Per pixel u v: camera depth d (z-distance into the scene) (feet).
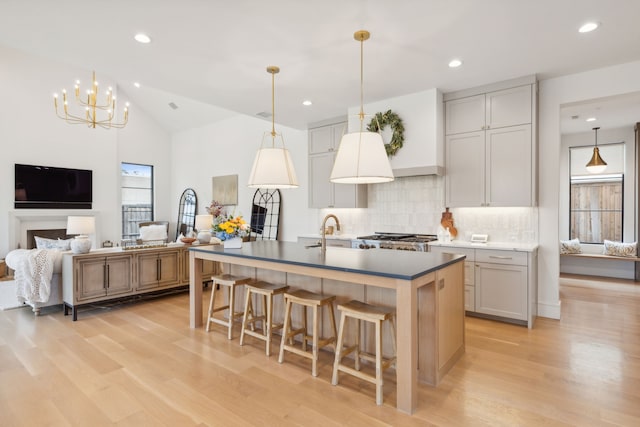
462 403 7.48
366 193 17.83
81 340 11.10
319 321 10.41
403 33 9.60
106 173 25.99
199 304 12.46
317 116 17.79
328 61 11.34
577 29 9.46
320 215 19.99
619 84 11.85
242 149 25.21
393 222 17.03
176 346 10.62
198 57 11.00
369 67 11.84
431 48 10.50
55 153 23.67
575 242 22.13
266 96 14.75
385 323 9.14
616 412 7.09
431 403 7.49
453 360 9.22
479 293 13.01
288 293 9.78
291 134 21.88
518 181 12.98
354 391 8.00
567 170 23.00
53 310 14.62
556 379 8.46
